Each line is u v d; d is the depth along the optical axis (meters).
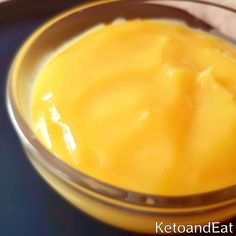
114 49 0.17
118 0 0.18
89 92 0.15
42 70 0.17
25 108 0.15
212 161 0.14
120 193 0.12
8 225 0.15
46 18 0.22
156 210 0.12
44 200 0.16
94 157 0.14
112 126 0.14
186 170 0.13
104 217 0.14
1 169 0.17
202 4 0.19
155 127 0.14
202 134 0.14
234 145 0.14
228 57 0.17
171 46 0.17
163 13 0.19
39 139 0.14
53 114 0.15
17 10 0.21
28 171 0.17
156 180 0.13
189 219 0.13
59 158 0.13
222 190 0.12
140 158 0.14
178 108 0.15
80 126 0.14
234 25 0.18
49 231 0.15
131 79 0.16
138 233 0.15
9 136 0.18
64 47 0.18
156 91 0.15
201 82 0.16
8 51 0.20
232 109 0.15
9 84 0.15
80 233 0.15
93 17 0.18
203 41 0.18
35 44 0.17
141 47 0.17
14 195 0.16
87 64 0.16
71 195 0.14
